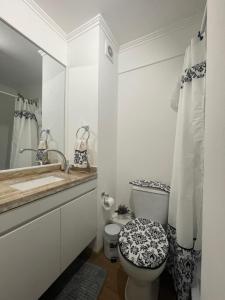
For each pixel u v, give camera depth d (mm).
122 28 1605
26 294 882
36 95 1509
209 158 623
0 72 1243
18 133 1392
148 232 1186
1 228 753
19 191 933
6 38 1233
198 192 1114
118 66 1900
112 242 1474
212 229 559
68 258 1196
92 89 1547
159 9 1390
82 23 1545
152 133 1728
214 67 588
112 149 1841
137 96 1800
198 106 1136
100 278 1278
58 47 1624
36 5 1343
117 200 1966
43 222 970
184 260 1076
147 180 1721
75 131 1682
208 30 692
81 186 1331
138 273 934
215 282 508
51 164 1638
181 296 1070
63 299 1113
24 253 861
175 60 1581
